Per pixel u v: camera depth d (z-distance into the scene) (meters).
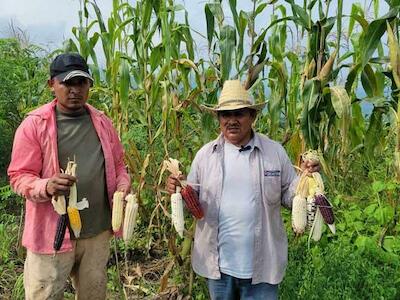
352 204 2.58
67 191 1.60
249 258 1.70
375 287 1.89
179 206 1.72
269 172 1.70
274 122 2.60
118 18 3.20
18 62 4.80
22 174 1.65
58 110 1.73
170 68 2.67
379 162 3.02
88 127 1.75
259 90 3.03
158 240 3.01
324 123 2.56
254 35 2.47
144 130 3.04
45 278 1.73
